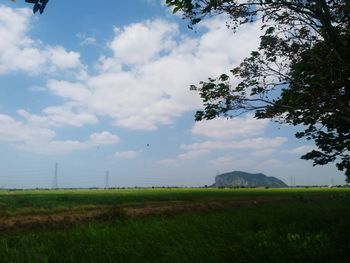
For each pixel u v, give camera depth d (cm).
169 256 1082
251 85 1489
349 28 1423
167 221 1681
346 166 1967
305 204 3139
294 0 1376
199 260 1063
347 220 1606
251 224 1587
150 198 4553
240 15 1362
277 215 1942
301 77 1452
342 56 1400
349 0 1312
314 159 2005
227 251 1133
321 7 1336
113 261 1043
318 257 1140
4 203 3309
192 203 3756
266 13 1397
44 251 1138
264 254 1136
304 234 1395
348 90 1444
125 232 1400
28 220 2239
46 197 4359
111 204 3544
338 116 1444
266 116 1512
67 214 2597
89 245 1173
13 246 1257
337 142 1903
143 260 1051
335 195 5388
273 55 1460
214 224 1568
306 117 1498
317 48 1469
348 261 1120
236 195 5791
